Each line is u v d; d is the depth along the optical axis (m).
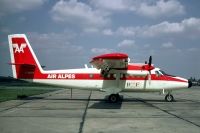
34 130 10.16
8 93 35.12
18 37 24.28
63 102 22.20
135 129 10.36
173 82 22.70
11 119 12.82
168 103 21.45
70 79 23.56
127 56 18.36
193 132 9.79
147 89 22.88
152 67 22.25
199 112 15.41
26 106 18.77
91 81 23.23
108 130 10.17
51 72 23.89
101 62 20.28
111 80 22.95
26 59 24.17
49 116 13.84
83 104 20.47
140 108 17.62
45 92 41.25
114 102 22.11
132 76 22.75
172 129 10.34
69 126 10.98
